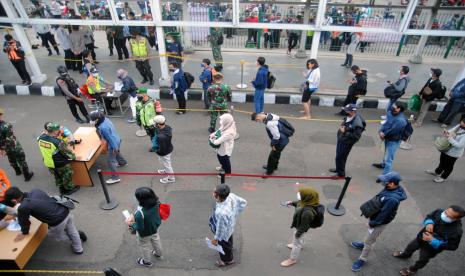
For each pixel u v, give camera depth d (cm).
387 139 690
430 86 890
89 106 1061
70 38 1210
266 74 914
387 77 1241
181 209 648
